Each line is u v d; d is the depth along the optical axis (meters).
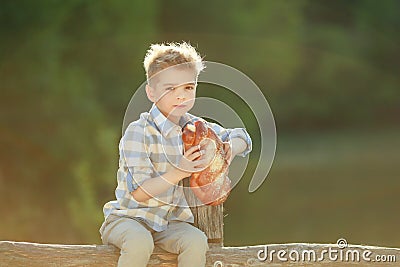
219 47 30.75
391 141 31.66
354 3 35.97
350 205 22.20
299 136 33.12
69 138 13.29
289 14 32.41
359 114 35.12
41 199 12.91
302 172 26.27
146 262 5.75
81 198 13.07
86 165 13.27
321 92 34.44
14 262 5.82
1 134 12.87
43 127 13.16
